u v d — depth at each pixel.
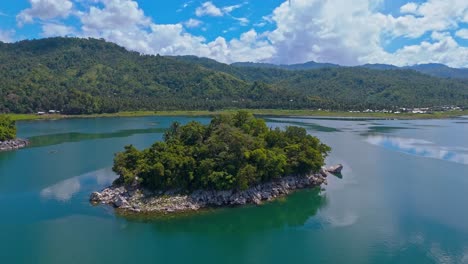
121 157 105.06
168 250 73.56
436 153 169.75
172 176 96.62
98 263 68.12
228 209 93.81
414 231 81.81
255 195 99.56
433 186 115.12
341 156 160.75
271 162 103.62
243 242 77.38
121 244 75.44
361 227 84.06
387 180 121.75
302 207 96.44
